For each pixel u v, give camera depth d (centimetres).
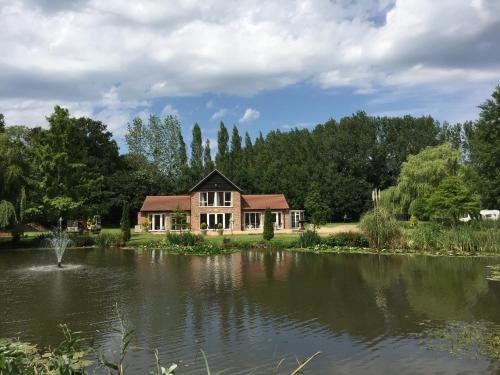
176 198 5644
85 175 4447
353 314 1439
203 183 5372
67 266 2630
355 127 8188
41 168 4175
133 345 1148
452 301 1603
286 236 4372
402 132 8200
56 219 4306
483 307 1509
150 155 7731
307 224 6250
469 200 3716
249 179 7275
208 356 1069
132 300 1661
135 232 5300
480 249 3056
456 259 2752
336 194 7200
